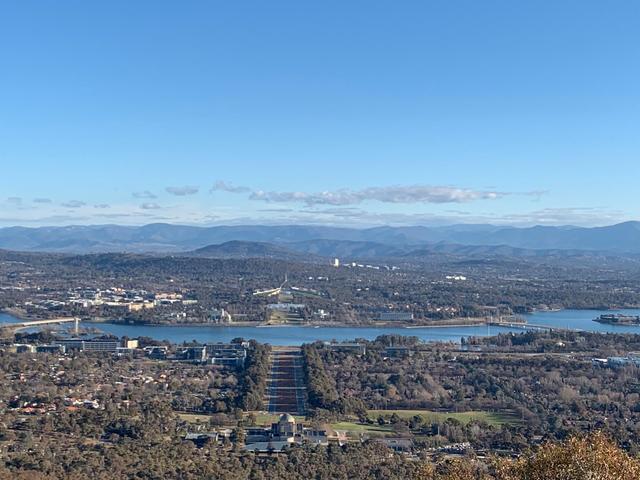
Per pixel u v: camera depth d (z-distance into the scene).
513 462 155.12
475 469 177.75
